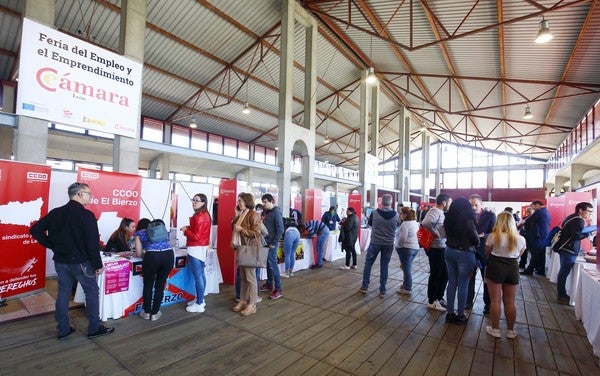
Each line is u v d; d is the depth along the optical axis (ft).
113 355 8.11
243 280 11.62
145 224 11.94
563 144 43.70
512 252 9.59
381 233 13.74
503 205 64.08
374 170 40.45
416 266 21.80
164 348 8.58
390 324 10.73
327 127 54.03
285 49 26.55
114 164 15.55
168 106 40.27
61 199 16.12
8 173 11.32
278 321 10.77
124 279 10.77
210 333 9.63
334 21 29.30
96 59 14.42
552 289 15.85
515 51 23.21
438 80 34.17
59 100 13.09
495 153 69.26
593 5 16.30
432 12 20.65
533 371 7.86
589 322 9.70
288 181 26.71
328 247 22.88
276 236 13.24
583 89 25.53
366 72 37.60
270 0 27.25
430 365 8.05
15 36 24.11
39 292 12.54
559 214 22.08
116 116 15.23
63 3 22.65
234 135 52.47
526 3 18.17
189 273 12.73
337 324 10.64
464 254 10.53
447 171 74.43
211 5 25.95
